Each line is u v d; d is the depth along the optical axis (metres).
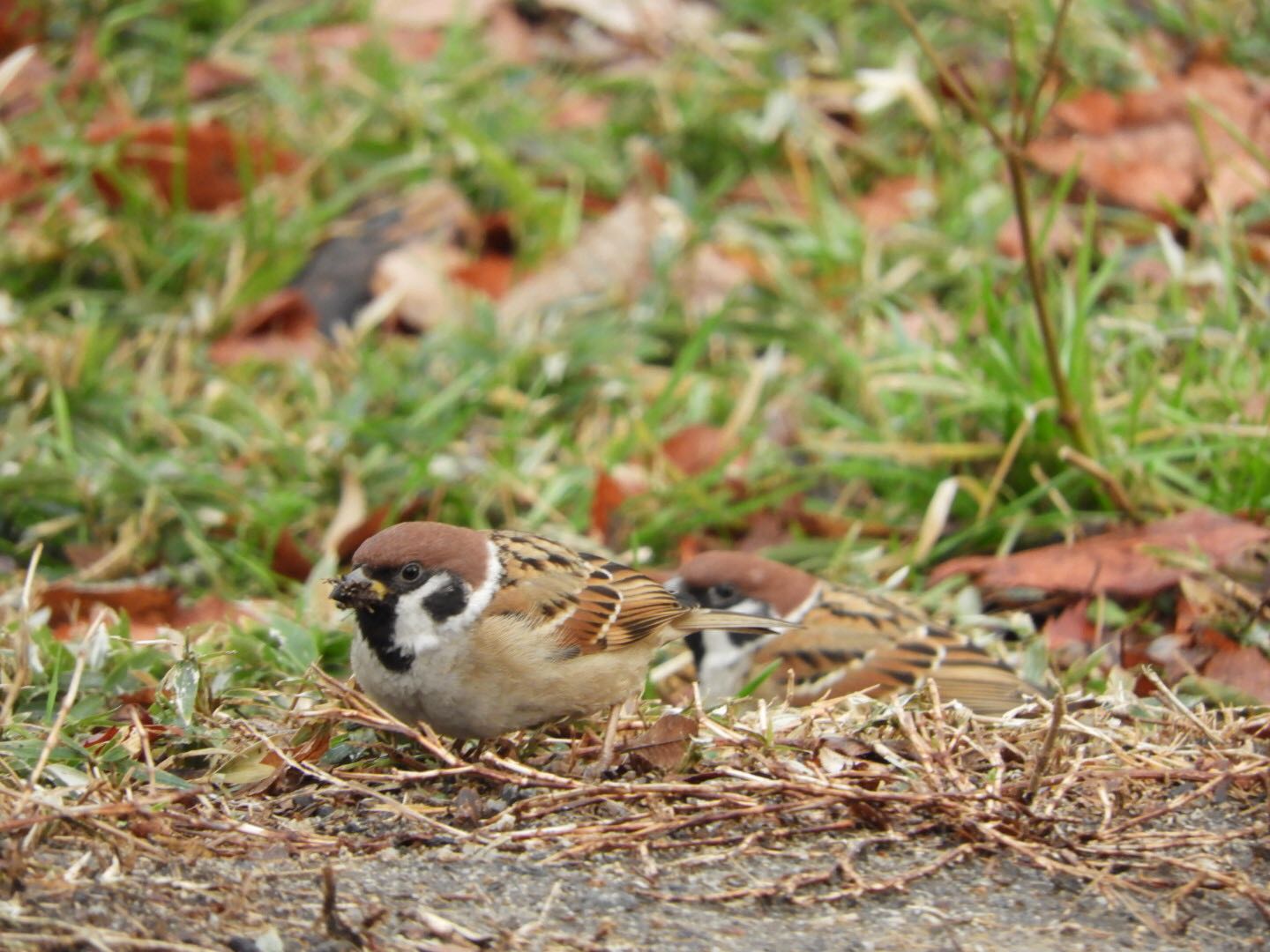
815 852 6.66
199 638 9.00
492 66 15.38
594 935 6.00
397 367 12.80
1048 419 11.05
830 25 15.70
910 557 11.05
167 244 13.69
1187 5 15.43
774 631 8.84
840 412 11.84
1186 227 13.49
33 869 6.18
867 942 6.02
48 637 8.59
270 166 14.12
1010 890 6.44
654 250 13.59
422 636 7.48
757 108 14.95
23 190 13.92
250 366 12.74
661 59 15.70
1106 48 14.72
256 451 11.84
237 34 15.34
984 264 11.41
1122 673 9.04
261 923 5.94
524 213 14.07
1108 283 13.08
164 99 14.88
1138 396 11.02
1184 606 9.80
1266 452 10.84
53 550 11.22
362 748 7.67
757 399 12.39
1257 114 14.10
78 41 15.09
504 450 11.85
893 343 12.48
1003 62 14.88
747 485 11.77
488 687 7.54
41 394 12.02
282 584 10.82
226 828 6.65
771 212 14.34
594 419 12.49
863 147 14.70
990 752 7.37
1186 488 11.16
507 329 13.10
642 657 8.10
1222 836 6.80
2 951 5.57
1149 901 6.38
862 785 7.12
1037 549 10.99
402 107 14.90
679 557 11.41
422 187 14.29
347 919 6.01
